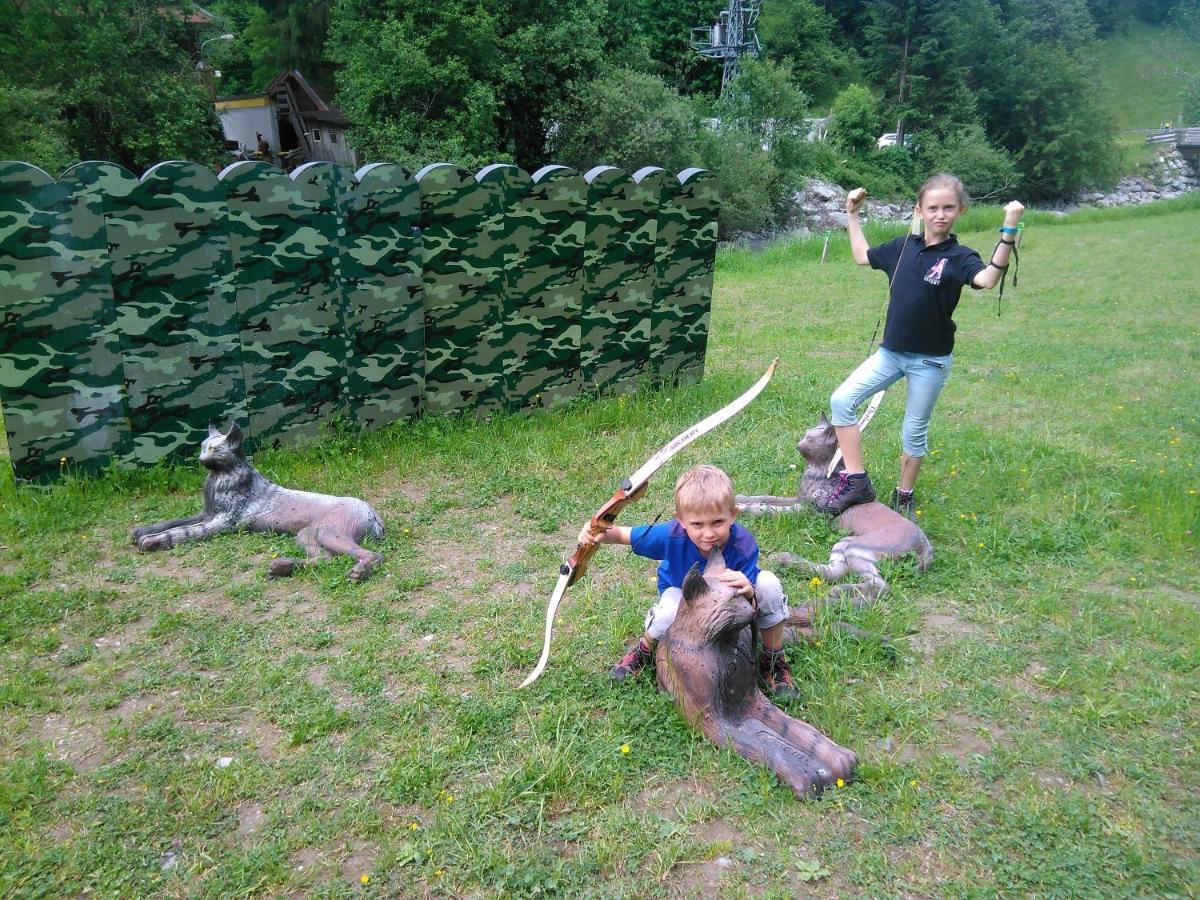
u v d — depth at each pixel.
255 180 6.02
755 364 10.07
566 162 27.28
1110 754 3.36
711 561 3.48
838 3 58.06
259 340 6.30
